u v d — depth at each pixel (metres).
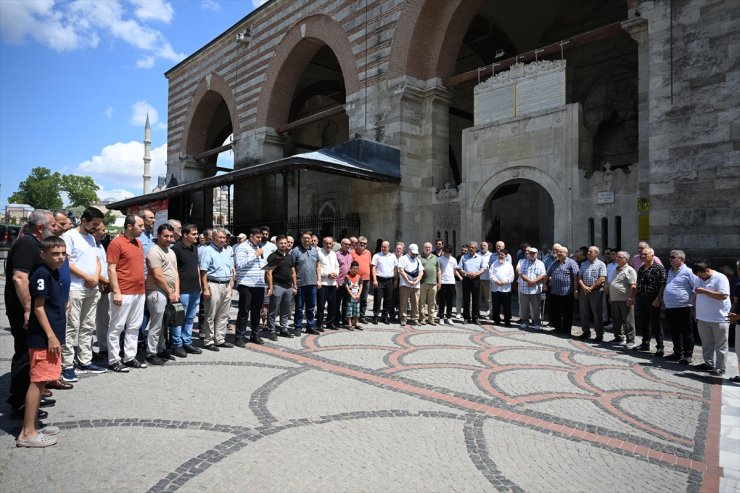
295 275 9.66
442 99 16.11
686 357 7.94
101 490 3.38
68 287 4.78
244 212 22.88
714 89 9.73
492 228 18.06
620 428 4.89
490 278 11.52
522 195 21.84
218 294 8.12
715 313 7.23
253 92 22.72
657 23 10.52
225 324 8.38
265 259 10.27
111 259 6.47
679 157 10.13
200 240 10.38
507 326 11.25
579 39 12.52
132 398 5.41
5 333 9.12
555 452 4.25
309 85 25.58
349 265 10.65
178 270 7.63
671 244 10.18
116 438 4.29
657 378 6.94
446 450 4.20
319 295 10.00
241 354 7.76
